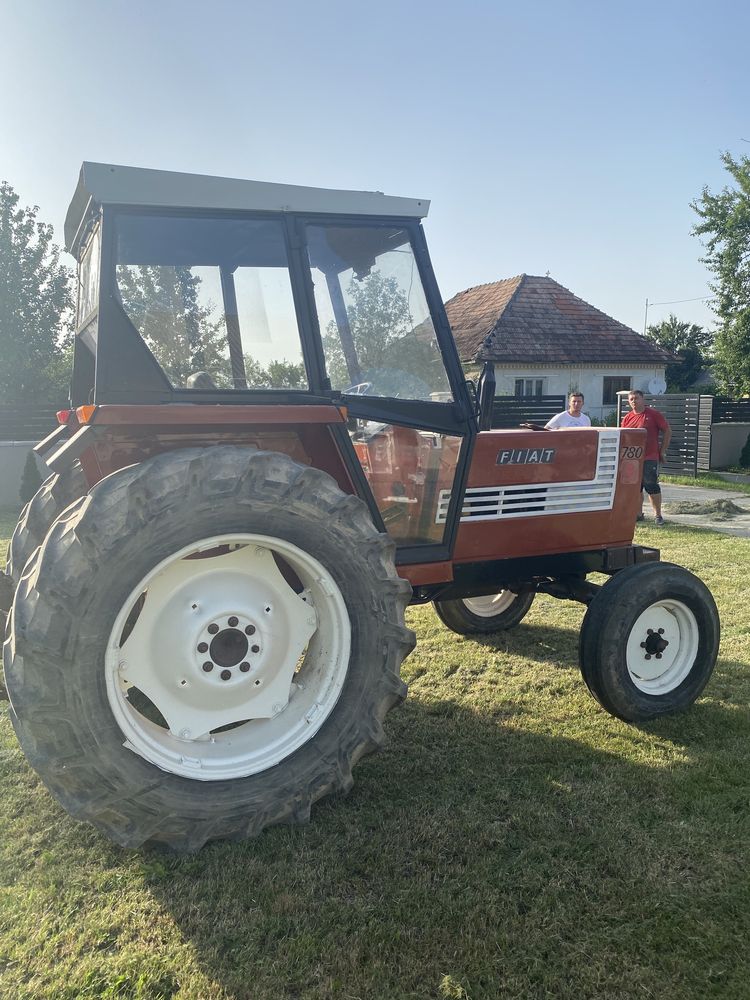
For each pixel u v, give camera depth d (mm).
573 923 2148
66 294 15914
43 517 3248
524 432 3482
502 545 3469
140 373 2645
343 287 2998
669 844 2516
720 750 3225
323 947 2055
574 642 4766
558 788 2904
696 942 2072
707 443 14227
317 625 2730
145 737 2389
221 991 1921
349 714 2648
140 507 2307
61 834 2627
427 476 3221
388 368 3088
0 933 2148
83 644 2221
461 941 2076
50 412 12398
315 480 2570
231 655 2566
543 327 20250
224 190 2723
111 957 2045
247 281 2832
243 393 2811
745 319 17219
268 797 2506
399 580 2695
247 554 2613
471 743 3326
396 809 2746
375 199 2980
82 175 2613
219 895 2283
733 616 5172
